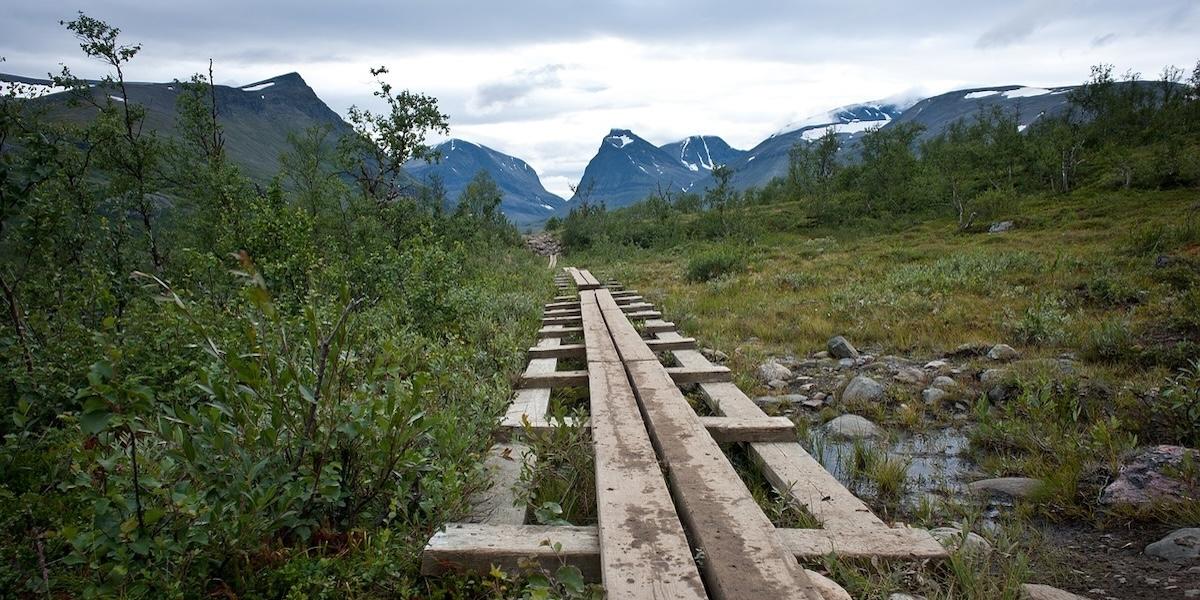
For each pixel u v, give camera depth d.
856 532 2.46
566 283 19.17
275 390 2.27
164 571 1.89
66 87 8.42
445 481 2.39
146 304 4.55
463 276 11.38
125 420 1.89
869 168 53.62
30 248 4.71
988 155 54.03
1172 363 5.61
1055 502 3.17
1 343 3.68
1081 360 6.07
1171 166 39.56
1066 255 15.16
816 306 10.48
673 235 46.91
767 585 1.88
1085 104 64.81
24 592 1.97
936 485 3.48
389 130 13.03
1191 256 12.26
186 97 11.09
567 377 5.27
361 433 2.31
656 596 1.84
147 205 8.20
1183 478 3.13
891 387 5.45
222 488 2.13
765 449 3.56
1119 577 2.46
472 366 5.04
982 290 11.09
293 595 1.91
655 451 3.41
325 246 9.23
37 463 2.56
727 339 7.99
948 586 2.15
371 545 2.20
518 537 2.35
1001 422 4.29
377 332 4.79
